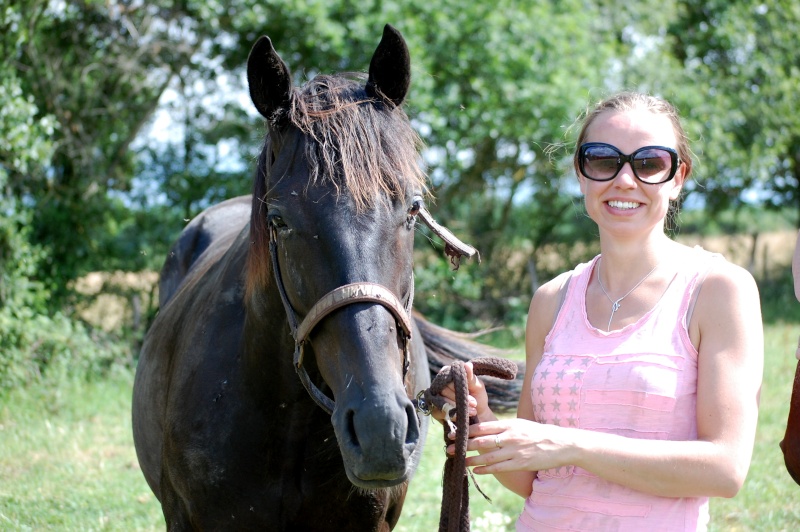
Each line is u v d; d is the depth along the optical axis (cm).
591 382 175
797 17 1202
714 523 377
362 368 167
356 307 172
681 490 161
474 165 980
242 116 920
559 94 854
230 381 217
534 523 182
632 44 1145
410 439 166
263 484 214
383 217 179
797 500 401
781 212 1407
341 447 167
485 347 366
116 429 565
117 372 720
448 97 843
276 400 210
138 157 912
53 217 813
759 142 1155
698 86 1098
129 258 878
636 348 173
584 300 188
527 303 1034
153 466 273
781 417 549
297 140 188
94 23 867
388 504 230
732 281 170
